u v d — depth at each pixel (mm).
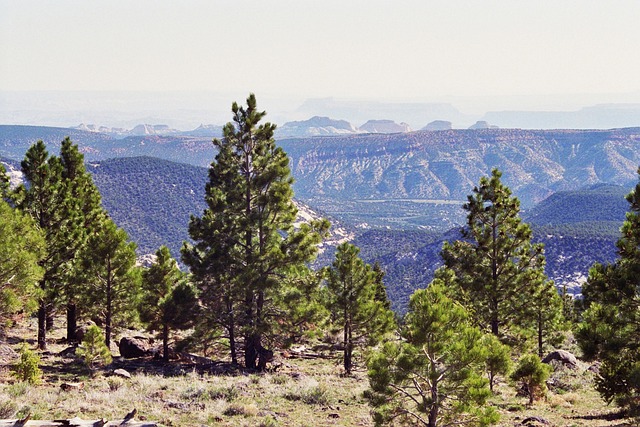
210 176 40656
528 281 38531
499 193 39031
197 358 41812
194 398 25906
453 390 19672
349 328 39844
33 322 53312
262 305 40094
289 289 39250
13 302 26219
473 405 19469
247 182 39688
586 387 34156
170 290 40188
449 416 19688
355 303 39312
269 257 38719
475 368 20469
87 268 39094
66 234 40719
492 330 39906
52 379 29406
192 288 40031
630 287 21469
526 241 39000
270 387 30250
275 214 39750
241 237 40219
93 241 39375
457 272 40781
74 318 45812
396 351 20266
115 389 26922
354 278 39656
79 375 30875
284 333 39188
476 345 19859
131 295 39719
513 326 40625
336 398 28938
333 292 39844
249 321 39031
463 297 41031
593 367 39094
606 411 27156
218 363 40594
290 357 47500
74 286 39438
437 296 20578
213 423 21766
